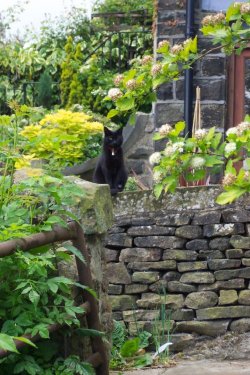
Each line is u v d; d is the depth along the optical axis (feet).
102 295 18.70
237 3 15.16
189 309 26.07
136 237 26.21
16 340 14.10
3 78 48.06
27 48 49.39
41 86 44.62
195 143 14.83
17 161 16.25
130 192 26.27
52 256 15.69
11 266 14.82
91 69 42.80
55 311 15.20
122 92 16.08
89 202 18.15
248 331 25.91
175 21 35.27
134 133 36.99
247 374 20.97
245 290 26.04
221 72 35.12
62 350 16.48
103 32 48.47
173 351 25.66
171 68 15.49
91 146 36.01
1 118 16.44
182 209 26.11
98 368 16.84
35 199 15.89
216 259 26.04
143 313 25.99
